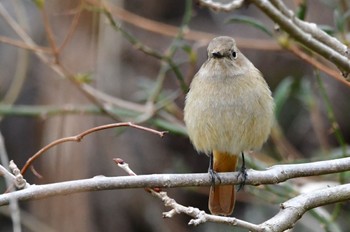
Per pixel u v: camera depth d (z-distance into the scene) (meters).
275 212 12.92
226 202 8.47
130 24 13.56
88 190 6.55
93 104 11.77
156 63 13.41
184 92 10.77
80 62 11.90
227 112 8.33
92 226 12.44
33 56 12.87
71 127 11.88
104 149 12.52
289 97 13.73
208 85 8.38
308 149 13.55
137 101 13.01
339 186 7.10
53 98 12.27
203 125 8.43
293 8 12.52
